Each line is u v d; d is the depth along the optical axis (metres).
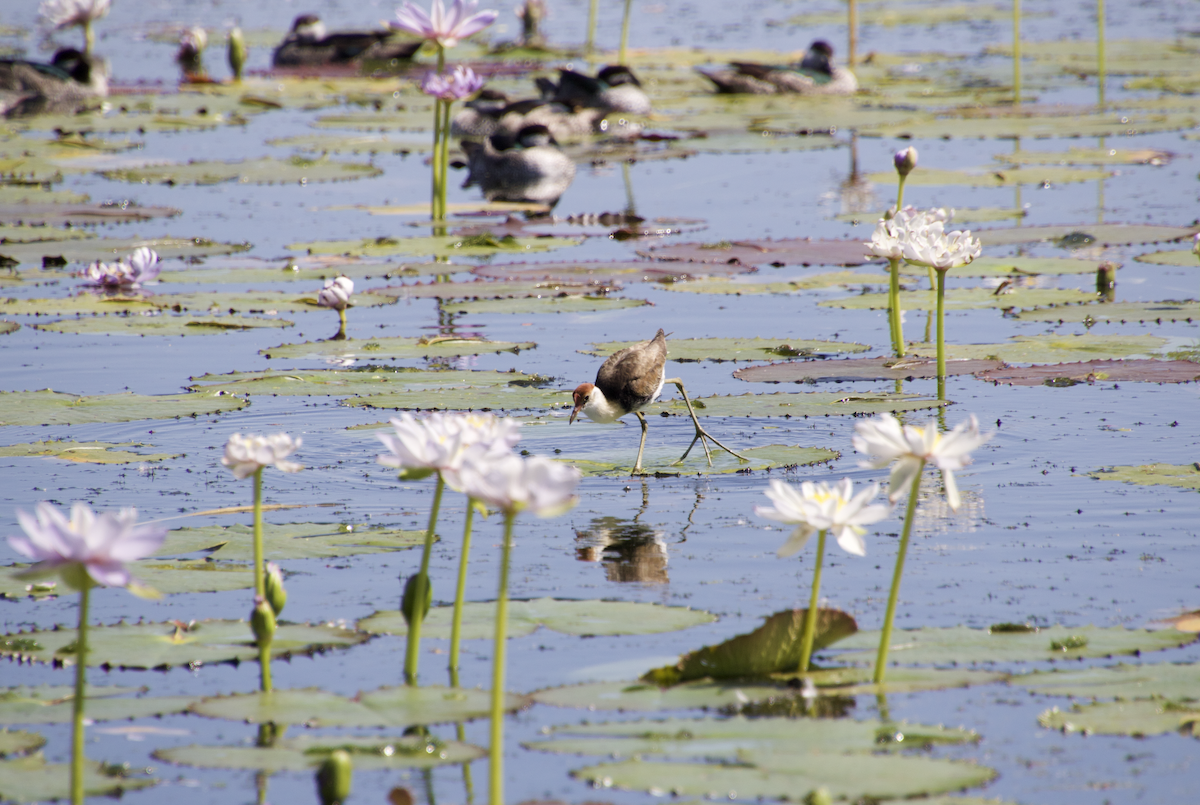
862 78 43.34
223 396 13.52
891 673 7.08
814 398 13.34
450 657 7.48
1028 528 9.85
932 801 5.60
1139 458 11.37
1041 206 24.50
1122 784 5.97
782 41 52.53
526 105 31.03
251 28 58.00
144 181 28.67
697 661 7.11
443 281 19.47
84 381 14.43
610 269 19.83
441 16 23.23
